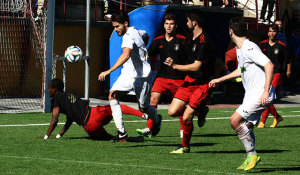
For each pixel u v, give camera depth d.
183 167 16.70
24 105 37.62
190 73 19.78
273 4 57.22
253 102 16.08
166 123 29.94
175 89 23.52
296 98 53.75
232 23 16.31
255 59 15.89
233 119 16.25
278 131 27.78
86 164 16.75
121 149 20.09
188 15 19.53
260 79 16.19
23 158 17.59
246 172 16.12
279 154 20.25
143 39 22.88
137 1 49.00
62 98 21.83
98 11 47.94
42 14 39.56
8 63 42.19
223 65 24.00
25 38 41.91
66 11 46.00
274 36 28.75
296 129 28.80
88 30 37.88
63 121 29.31
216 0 52.59
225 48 48.56
